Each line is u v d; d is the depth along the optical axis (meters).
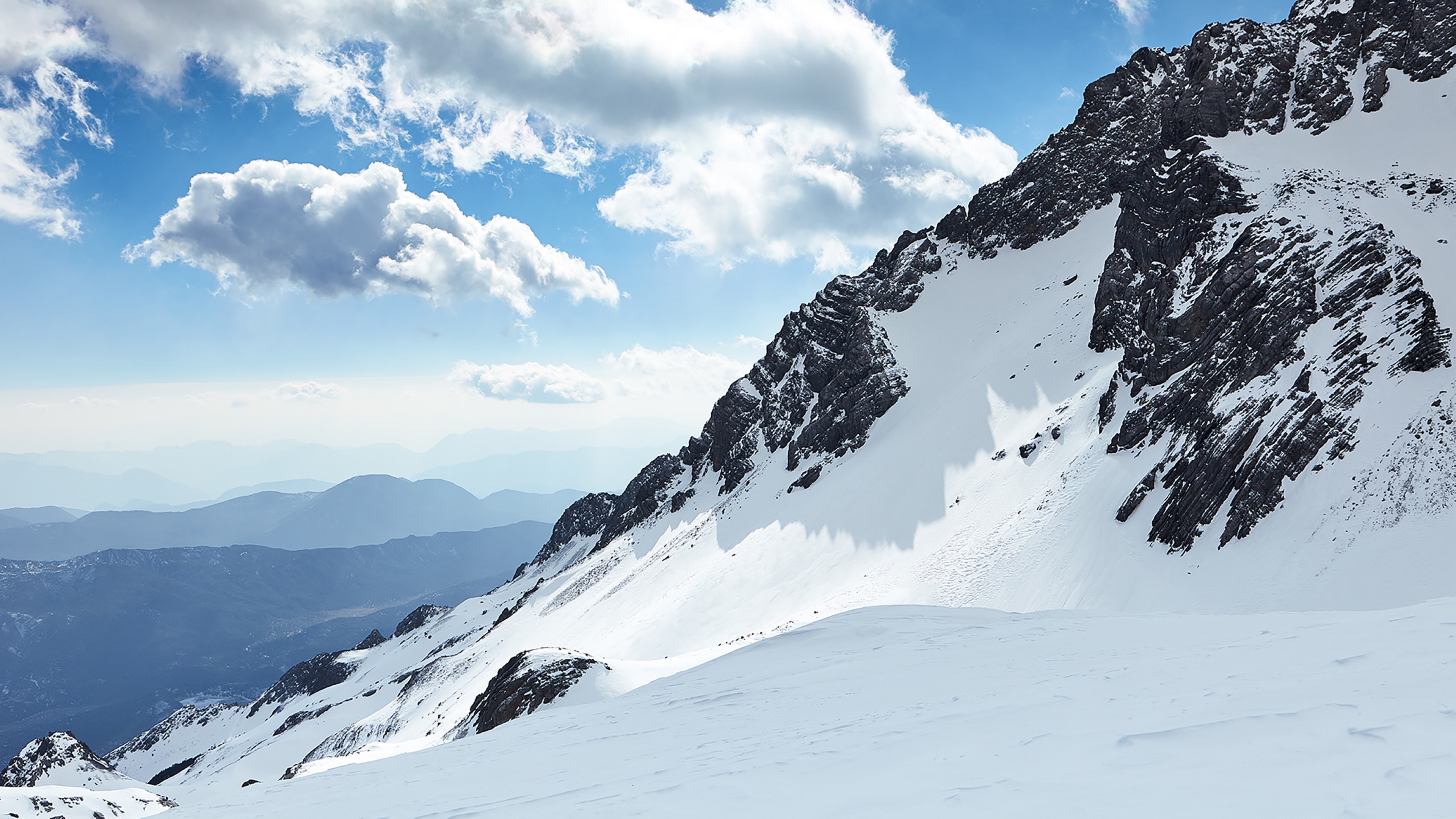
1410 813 6.84
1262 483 45.12
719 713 23.48
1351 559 38.19
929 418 101.88
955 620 36.09
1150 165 87.12
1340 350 48.25
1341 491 41.59
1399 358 45.03
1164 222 79.25
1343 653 13.61
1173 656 17.98
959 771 10.84
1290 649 15.23
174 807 22.06
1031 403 87.94
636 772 16.09
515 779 18.17
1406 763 7.91
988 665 23.05
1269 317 54.38
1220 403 52.81
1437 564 35.06
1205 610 41.34
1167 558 47.72
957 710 16.23
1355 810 7.08
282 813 18.03
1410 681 10.77
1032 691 16.81
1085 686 16.05
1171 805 7.95
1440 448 39.44
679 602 97.56
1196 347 59.97
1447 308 46.09
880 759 12.62
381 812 16.45
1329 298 52.41
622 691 43.78
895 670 25.30
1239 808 7.56
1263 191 69.00
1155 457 55.84
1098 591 48.88
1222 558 44.50
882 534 84.00
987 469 81.69
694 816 11.30
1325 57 91.69
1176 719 11.28
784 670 30.38
